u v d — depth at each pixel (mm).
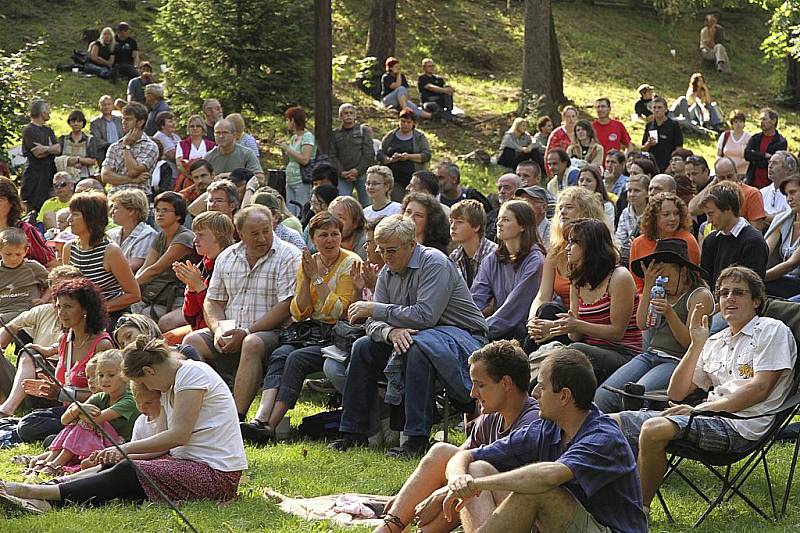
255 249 11672
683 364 8883
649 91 32938
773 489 9039
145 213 13977
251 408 11711
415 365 10031
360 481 9188
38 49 31984
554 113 30422
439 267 10344
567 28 41188
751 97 38406
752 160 21047
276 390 10852
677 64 40500
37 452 10164
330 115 23297
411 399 10023
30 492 8117
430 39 37969
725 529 8008
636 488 6652
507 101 33688
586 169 15148
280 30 24688
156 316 13352
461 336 10242
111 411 9445
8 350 13766
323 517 8070
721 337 8773
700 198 13883
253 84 24531
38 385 10555
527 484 6441
